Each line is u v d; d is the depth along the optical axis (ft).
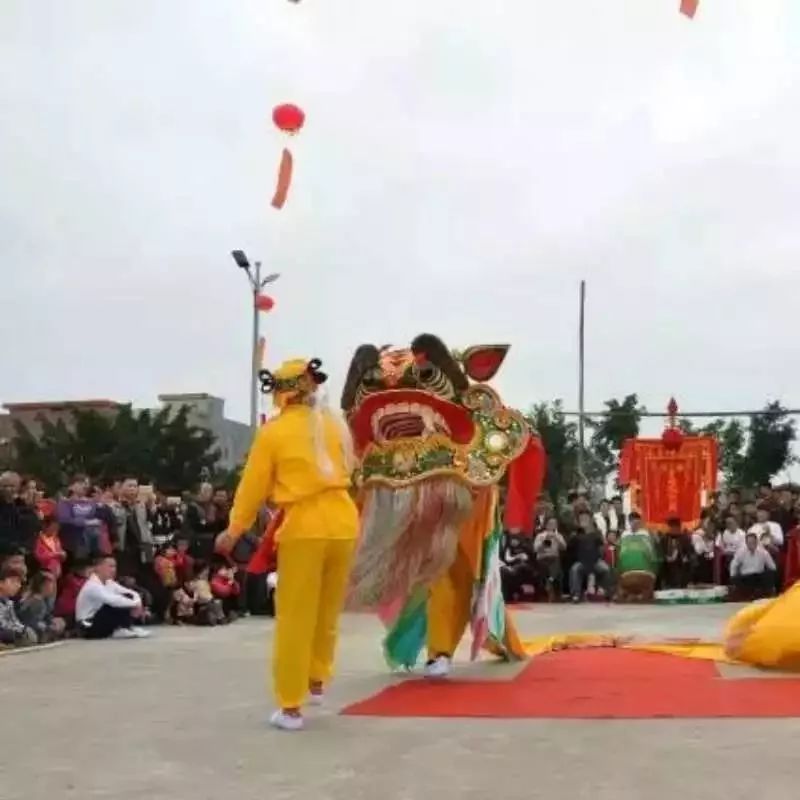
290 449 19.27
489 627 25.35
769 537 58.85
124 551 44.14
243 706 20.98
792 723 17.92
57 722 19.21
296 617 18.62
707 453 77.25
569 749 16.02
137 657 30.83
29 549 38.11
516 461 25.96
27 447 104.01
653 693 21.50
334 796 13.41
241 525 19.63
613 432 139.64
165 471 103.14
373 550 24.22
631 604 57.77
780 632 25.25
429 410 24.49
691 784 13.66
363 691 22.75
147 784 14.21
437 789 13.66
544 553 59.62
